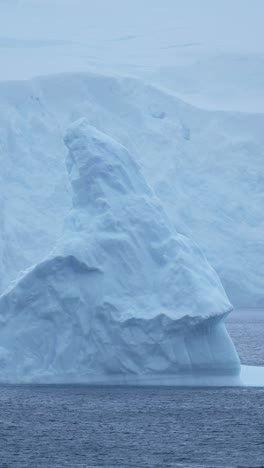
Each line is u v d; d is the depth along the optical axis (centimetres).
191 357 10106
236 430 8706
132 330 10000
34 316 10144
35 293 10119
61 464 7681
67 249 10081
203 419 9069
